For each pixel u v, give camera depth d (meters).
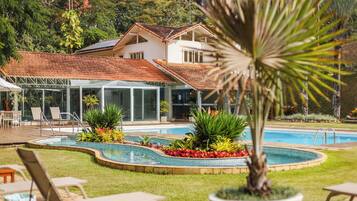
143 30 39.72
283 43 4.89
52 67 32.44
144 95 34.34
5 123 28.20
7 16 23.14
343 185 7.18
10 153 16.06
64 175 11.23
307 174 11.02
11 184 7.64
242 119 14.66
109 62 36.38
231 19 4.95
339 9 32.00
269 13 4.91
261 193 5.23
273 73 5.09
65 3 54.41
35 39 46.50
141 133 23.12
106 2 57.44
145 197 6.30
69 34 48.50
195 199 8.38
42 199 8.12
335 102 34.50
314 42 4.92
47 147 17.33
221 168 11.20
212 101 36.00
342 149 15.93
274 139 24.50
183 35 38.78
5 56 23.61
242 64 4.91
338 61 4.95
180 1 62.09
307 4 5.00
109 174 11.30
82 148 16.12
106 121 20.09
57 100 32.06
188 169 11.18
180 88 35.81
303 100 5.21
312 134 25.61
